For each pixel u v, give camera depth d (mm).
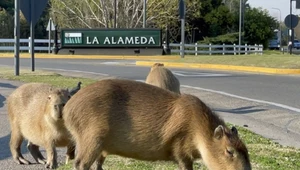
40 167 6973
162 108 5434
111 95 5469
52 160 6621
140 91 5523
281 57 25281
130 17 46750
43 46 39969
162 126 5387
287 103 12664
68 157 6754
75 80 16156
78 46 33500
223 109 11766
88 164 5484
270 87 15625
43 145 6766
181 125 5336
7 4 58531
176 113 5375
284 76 19375
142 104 5453
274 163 6969
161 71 8008
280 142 8555
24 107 7039
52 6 47469
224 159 5078
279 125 10094
